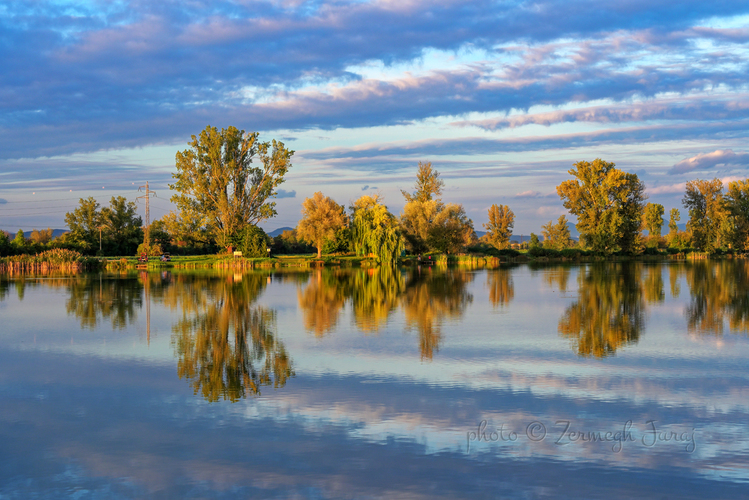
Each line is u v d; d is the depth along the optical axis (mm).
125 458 11562
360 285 52156
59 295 44062
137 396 15711
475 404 14789
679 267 81062
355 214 103250
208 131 100250
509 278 60375
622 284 51438
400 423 13406
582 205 112625
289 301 38688
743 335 24734
